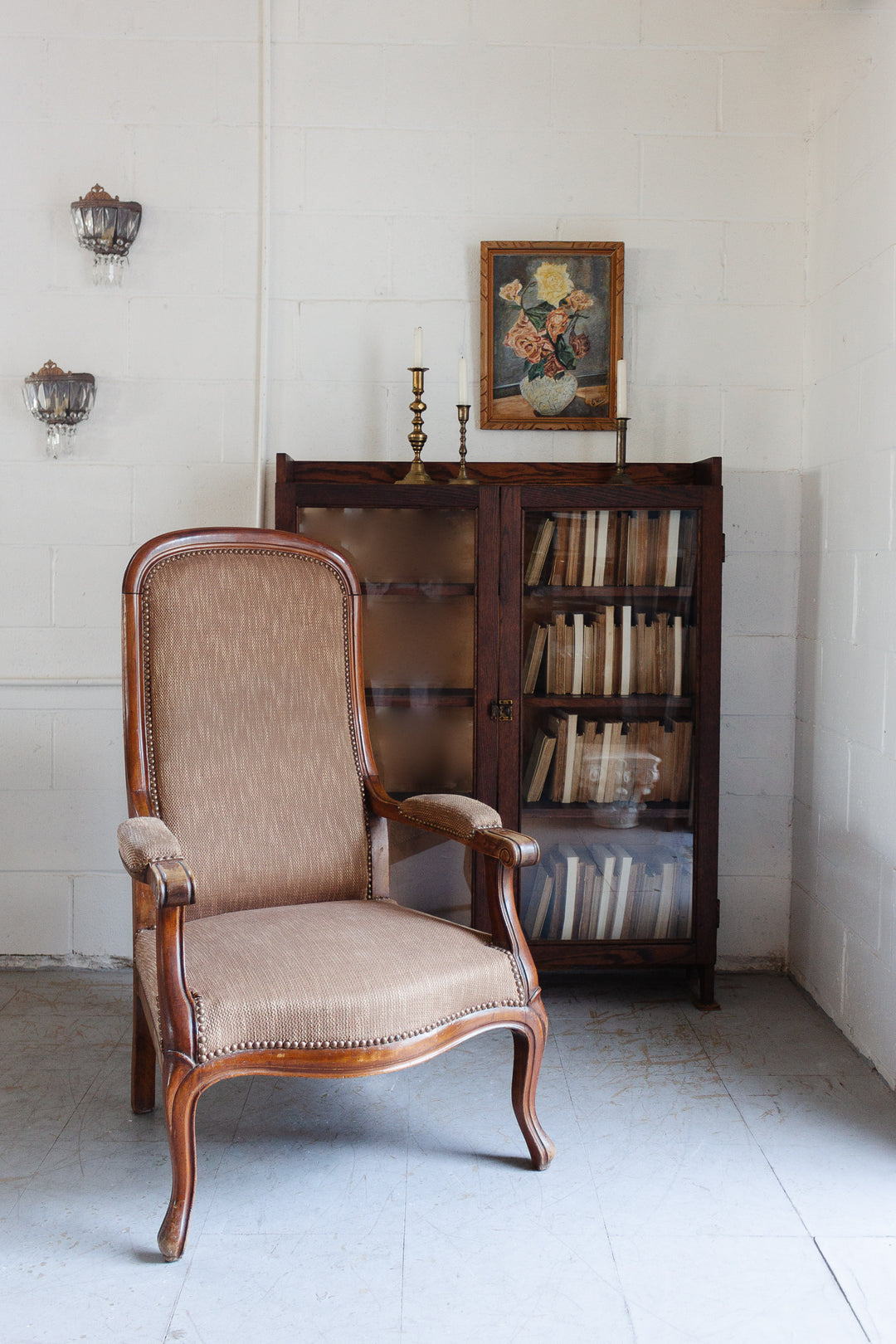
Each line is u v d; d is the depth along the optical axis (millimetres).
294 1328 1411
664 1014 2457
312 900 1985
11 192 2602
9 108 2588
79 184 2604
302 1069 1554
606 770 2434
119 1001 2508
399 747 2406
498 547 2371
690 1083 2109
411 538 2375
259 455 2635
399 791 2412
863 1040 2240
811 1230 1628
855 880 2305
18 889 2693
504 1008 1719
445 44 2607
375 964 1637
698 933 2455
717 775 2439
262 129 2592
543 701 2412
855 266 2346
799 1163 1817
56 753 2672
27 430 2633
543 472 2641
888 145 2172
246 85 2596
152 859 1527
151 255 2617
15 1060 2186
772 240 2656
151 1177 1763
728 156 2639
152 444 2646
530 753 2414
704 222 2648
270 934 1727
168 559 1983
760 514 2693
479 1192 1724
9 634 2660
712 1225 1640
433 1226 1632
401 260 2639
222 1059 1528
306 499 2348
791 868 2738
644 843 2449
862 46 2311
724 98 2629
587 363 2643
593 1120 1957
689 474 2635
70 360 2629
